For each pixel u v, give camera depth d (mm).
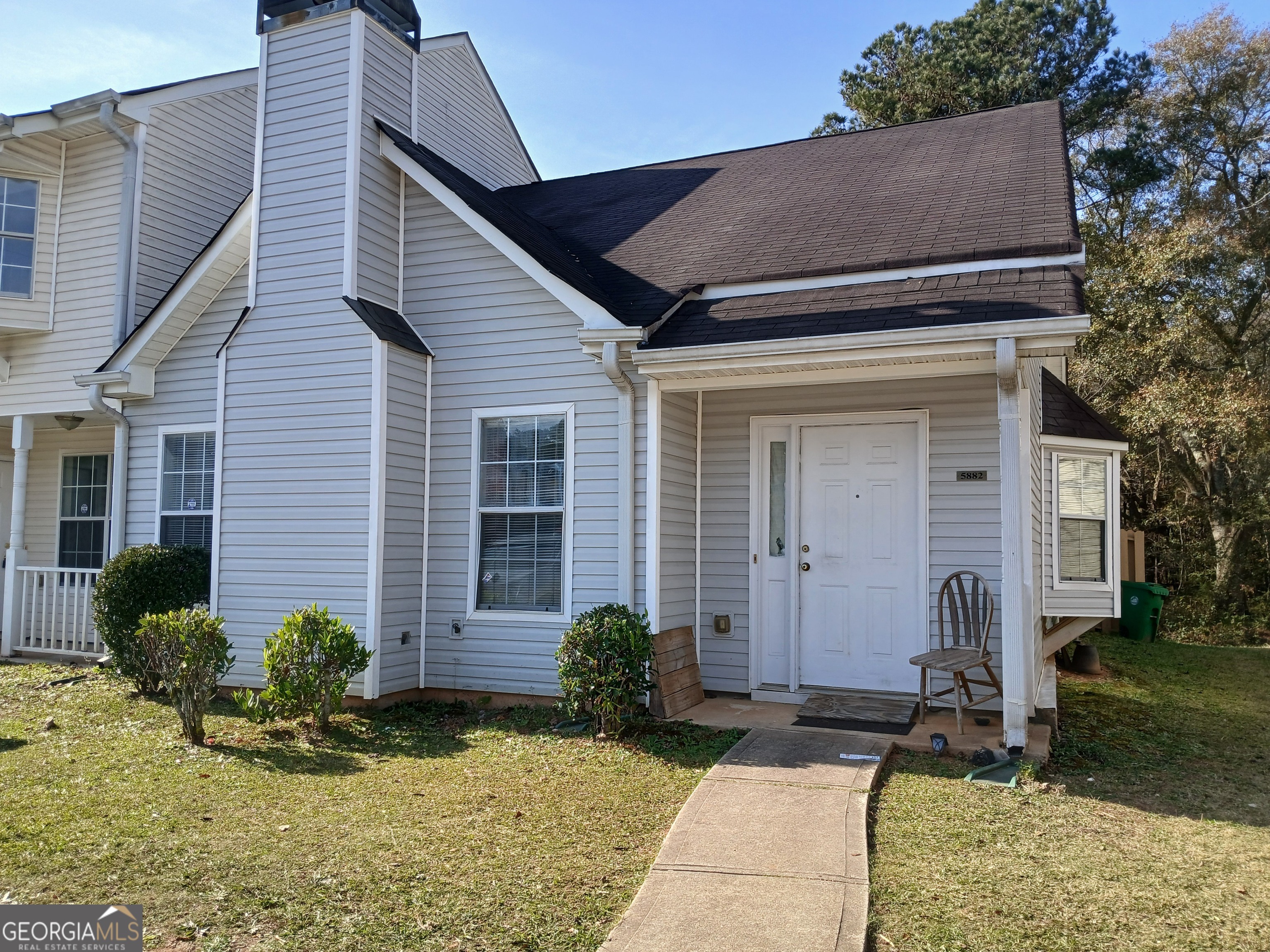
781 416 8633
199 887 4238
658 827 5031
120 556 9023
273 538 8602
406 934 3811
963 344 6293
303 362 8617
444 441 8734
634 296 8320
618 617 7203
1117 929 3854
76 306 11305
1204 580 18766
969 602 7879
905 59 24750
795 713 7699
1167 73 21156
